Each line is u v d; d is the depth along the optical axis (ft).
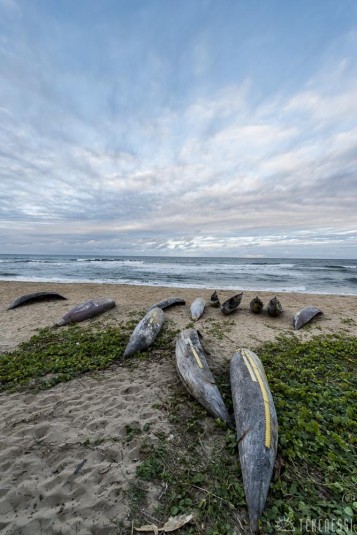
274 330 25.89
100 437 11.31
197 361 16.02
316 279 75.61
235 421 11.85
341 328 26.66
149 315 25.58
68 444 10.94
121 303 37.45
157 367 17.93
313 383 15.53
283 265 151.94
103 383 15.92
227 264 163.22
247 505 8.19
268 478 8.74
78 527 7.73
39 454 10.43
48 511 8.22
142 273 94.32
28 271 100.22
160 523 7.75
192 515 7.93
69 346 21.40
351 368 17.67
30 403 14.02
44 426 12.00
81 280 73.10
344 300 41.19
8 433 11.60
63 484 9.12
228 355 19.63
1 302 39.11
